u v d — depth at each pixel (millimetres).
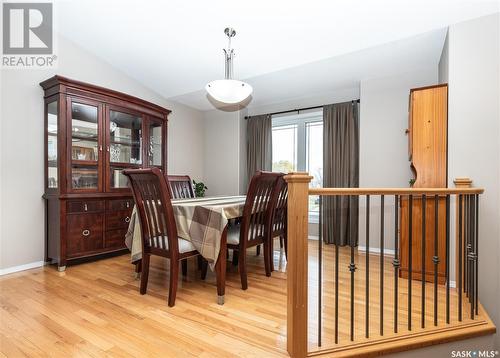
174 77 3699
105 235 2996
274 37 2723
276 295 2084
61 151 2641
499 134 2111
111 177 3104
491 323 1685
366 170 3432
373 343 1465
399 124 3254
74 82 2703
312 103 4145
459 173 2229
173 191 3205
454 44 2256
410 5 2158
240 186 4559
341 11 2305
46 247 2809
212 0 2348
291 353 1358
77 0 2494
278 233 2771
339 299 2014
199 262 2723
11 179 2598
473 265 1802
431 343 1522
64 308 1857
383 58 2936
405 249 2428
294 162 4523
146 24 2730
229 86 2350
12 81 2609
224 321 1699
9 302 1946
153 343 1473
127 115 3324
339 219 2020
